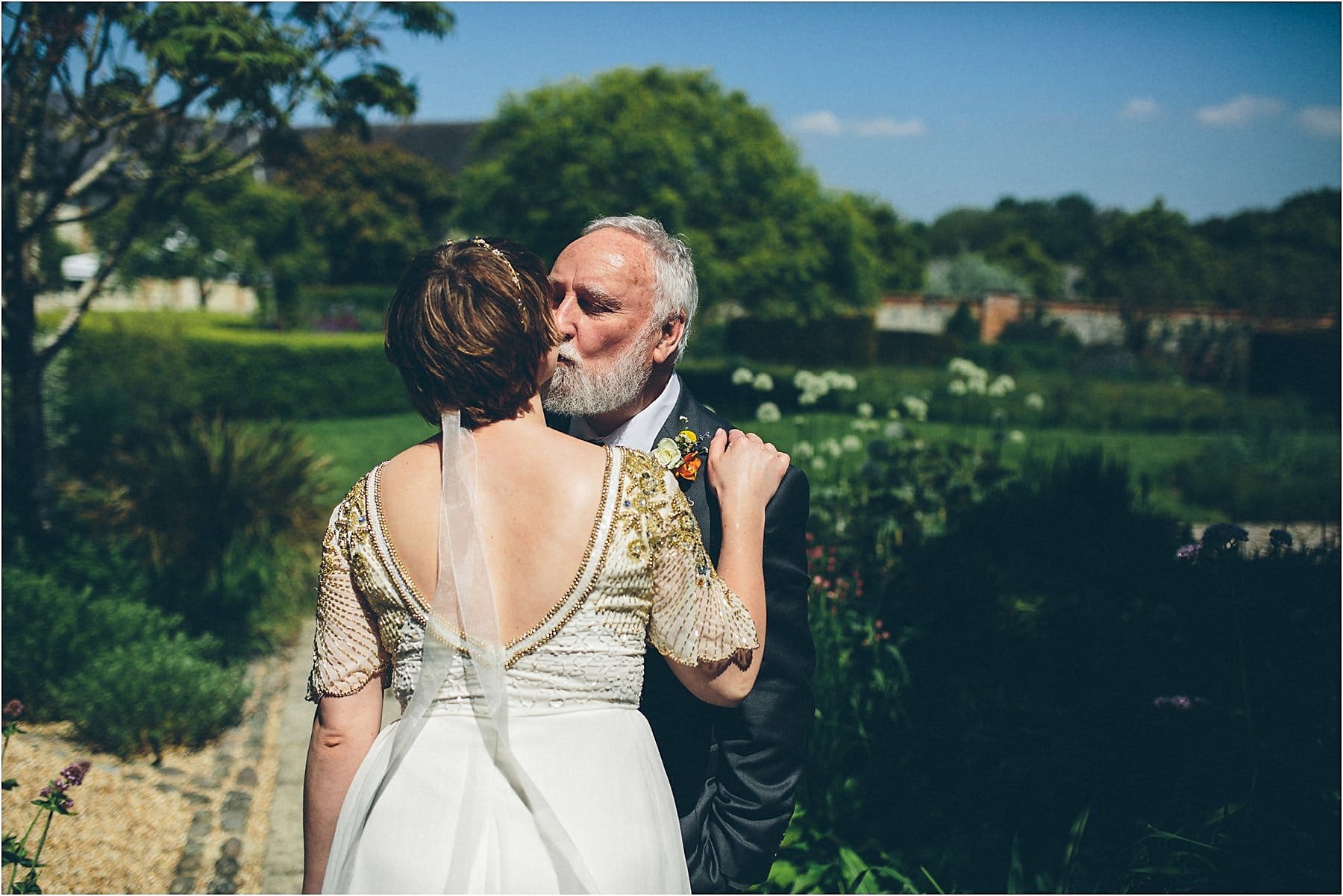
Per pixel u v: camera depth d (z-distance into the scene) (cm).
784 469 144
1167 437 1441
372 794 121
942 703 330
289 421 1429
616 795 120
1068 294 4484
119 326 1041
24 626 420
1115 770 283
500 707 117
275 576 579
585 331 146
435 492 121
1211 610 326
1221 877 242
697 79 1808
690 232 1708
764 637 133
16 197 512
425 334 120
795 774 147
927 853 272
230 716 433
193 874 306
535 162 1698
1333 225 2694
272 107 491
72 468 720
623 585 119
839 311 2370
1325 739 276
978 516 521
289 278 2245
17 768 347
